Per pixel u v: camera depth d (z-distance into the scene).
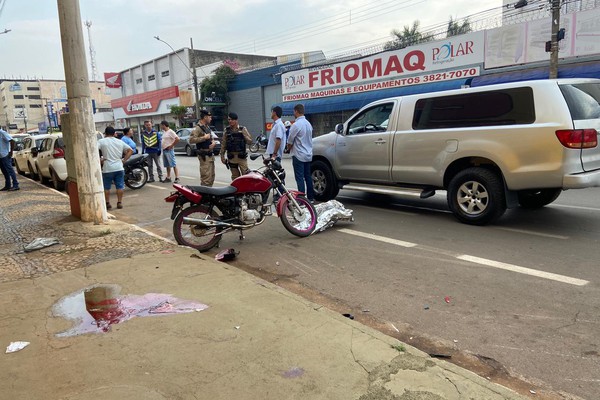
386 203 8.91
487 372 3.09
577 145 5.78
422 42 22.59
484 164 6.76
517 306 4.06
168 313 3.78
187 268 4.94
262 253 5.90
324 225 6.81
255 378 2.81
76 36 6.83
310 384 2.73
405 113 7.59
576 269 4.88
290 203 6.52
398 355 3.04
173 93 43.25
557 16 15.05
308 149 8.47
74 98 7.00
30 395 2.68
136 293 4.25
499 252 5.54
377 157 8.02
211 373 2.87
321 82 26.44
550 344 3.41
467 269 5.01
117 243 6.04
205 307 3.88
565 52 16.58
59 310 3.92
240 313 3.74
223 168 17.06
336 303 4.28
